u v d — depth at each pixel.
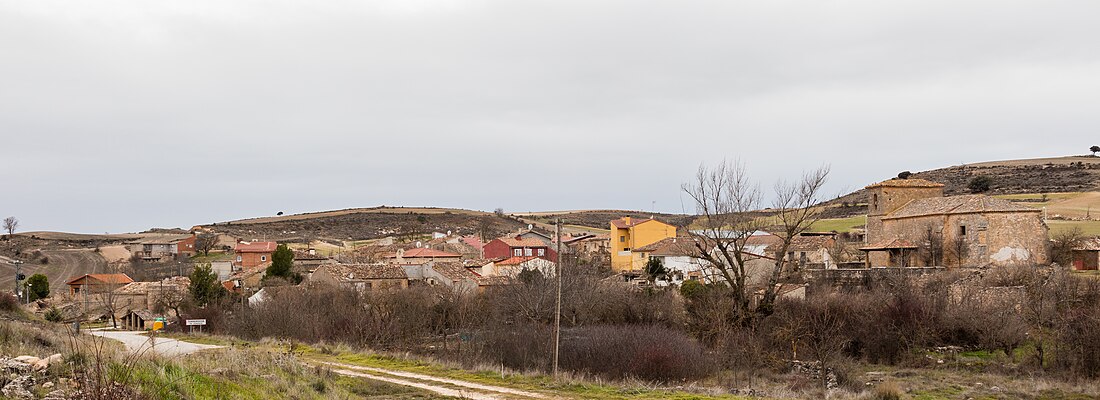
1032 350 42.72
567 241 118.56
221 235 148.88
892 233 71.00
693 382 33.41
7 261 120.62
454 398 25.17
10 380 15.04
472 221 188.62
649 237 96.50
